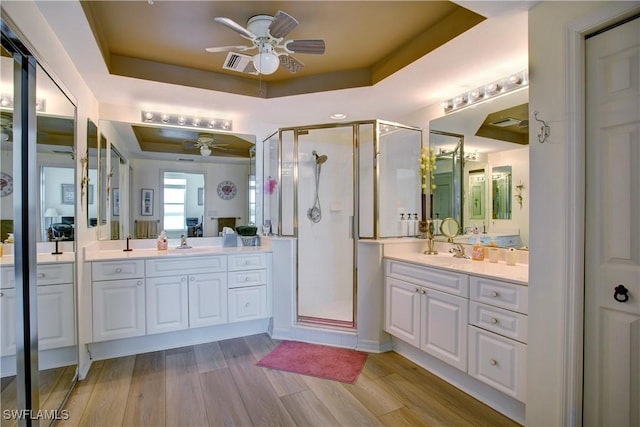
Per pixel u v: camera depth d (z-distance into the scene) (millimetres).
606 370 1472
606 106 1459
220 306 3070
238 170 3789
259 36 2020
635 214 1388
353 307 3156
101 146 3164
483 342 2049
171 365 2605
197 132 3592
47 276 1967
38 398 1785
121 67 2535
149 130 3400
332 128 3441
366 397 2174
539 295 1681
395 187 3309
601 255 1485
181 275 2916
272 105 3285
